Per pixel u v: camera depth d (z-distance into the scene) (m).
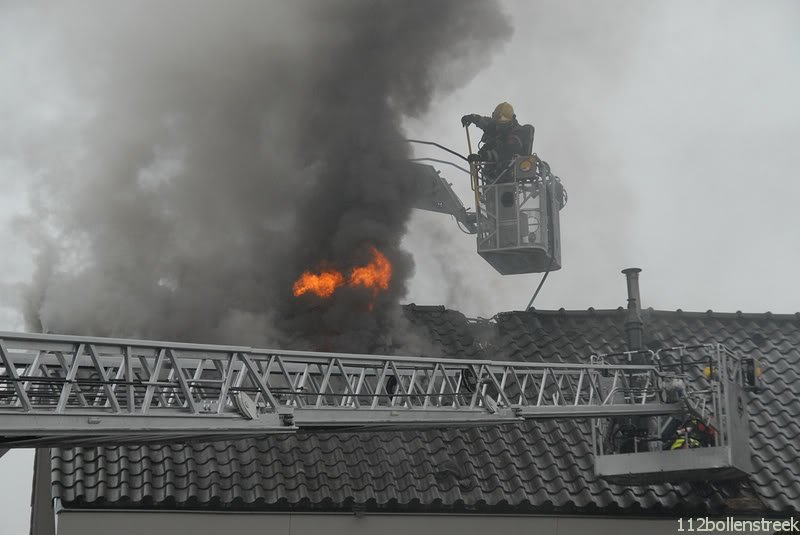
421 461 22.94
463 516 22.11
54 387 16.52
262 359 16.44
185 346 15.19
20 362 15.81
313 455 22.61
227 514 20.88
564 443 24.20
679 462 21.30
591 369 21.78
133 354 14.82
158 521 20.45
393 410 18.20
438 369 19.08
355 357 17.83
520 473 23.12
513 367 20.48
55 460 20.77
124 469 20.88
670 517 22.64
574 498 22.53
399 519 21.80
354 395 17.61
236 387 15.86
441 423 18.80
